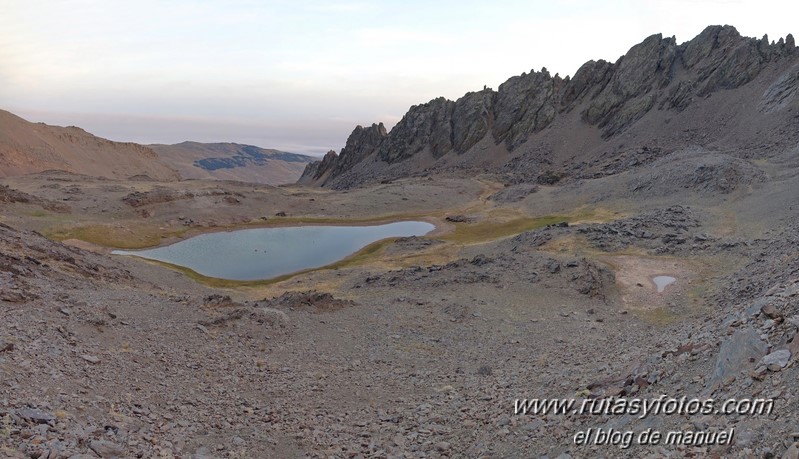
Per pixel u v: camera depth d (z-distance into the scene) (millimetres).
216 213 138000
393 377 27016
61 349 19422
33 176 181750
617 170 150625
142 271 62875
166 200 136625
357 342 33688
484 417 19078
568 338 35875
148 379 19969
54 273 36500
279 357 28078
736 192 91812
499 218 127875
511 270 57188
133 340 24109
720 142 160125
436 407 21703
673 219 78188
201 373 22656
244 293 66750
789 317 14055
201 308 34906
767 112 159250
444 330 38344
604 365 22094
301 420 19641
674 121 188625
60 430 13031
